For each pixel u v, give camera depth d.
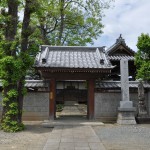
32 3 15.12
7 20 14.84
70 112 28.89
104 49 21.45
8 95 14.77
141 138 12.28
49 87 19.56
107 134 13.57
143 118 18.89
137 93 20.58
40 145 10.58
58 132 13.84
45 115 19.66
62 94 22.48
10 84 14.90
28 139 12.00
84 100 22.45
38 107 19.73
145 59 20.97
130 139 11.99
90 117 19.22
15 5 15.61
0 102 18.73
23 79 15.65
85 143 10.69
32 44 15.71
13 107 14.63
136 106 20.44
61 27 30.69
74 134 13.13
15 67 14.12
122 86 18.73
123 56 28.00
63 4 29.50
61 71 18.52
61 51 21.34
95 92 19.98
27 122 18.97
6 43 14.61
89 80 19.61
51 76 19.28
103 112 19.88
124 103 18.34
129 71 27.83
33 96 19.84
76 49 21.61
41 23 29.05
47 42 30.31
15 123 14.49
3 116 15.14
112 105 19.98
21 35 15.48
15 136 12.82
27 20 15.74
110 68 18.20
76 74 19.28
